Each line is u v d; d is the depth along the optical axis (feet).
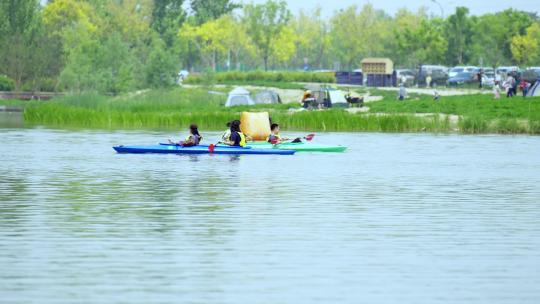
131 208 225.15
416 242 183.42
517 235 191.83
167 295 140.36
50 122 635.25
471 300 138.62
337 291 143.43
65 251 171.53
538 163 357.20
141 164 340.59
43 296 139.13
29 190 260.62
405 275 154.40
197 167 329.93
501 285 147.84
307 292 142.72
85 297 138.72
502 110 634.02
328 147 402.72
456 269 159.02
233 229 196.13
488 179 299.38
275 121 579.89
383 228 199.31
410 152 405.39
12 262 162.09
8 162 347.36
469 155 392.47
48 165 336.08
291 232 193.06
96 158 364.38
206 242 181.06
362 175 308.19
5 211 219.20
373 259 166.81
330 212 221.66
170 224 201.77
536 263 164.35
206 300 137.80
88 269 156.87
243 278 151.33
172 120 604.49
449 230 197.36
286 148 391.86
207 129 574.97
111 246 176.45
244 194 253.85
